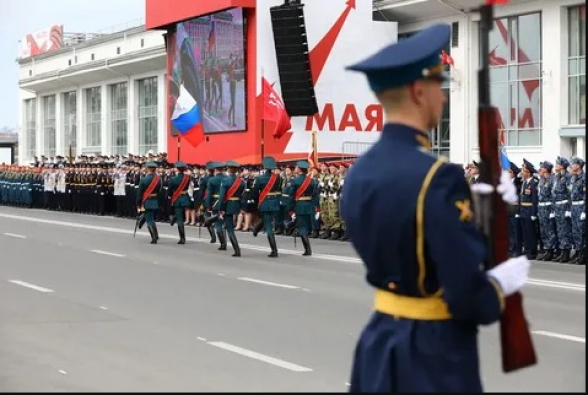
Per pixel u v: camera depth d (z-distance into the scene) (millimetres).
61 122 58438
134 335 10672
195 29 34875
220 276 16625
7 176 49312
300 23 29625
